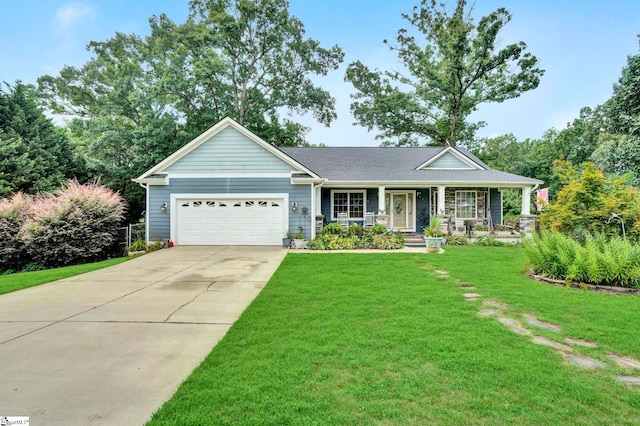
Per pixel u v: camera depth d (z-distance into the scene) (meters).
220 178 13.87
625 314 5.18
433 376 3.27
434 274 8.23
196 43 23.69
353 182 15.82
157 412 2.74
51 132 18.45
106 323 5.00
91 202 12.37
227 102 26.48
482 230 15.67
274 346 4.00
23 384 3.26
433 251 12.09
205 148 13.90
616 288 6.52
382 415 2.67
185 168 13.87
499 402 2.85
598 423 2.59
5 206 11.93
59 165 17.86
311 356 3.72
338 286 7.02
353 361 3.58
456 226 16.80
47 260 11.53
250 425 2.56
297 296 6.26
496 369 3.41
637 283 6.58
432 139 30.27
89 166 19.75
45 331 4.68
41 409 2.84
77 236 11.74
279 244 13.88
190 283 7.65
